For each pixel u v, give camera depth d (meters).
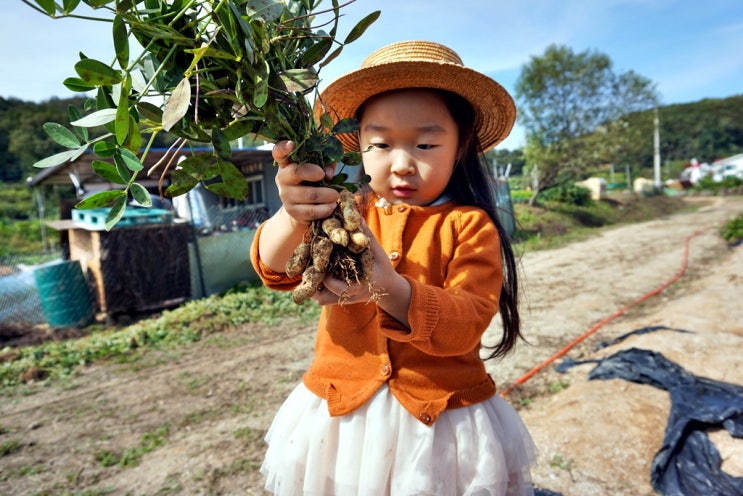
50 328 7.54
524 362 4.34
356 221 0.94
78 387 4.76
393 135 1.28
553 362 4.31
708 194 38.81
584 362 4.04
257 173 11.23
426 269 1.29
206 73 0.91
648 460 2.60
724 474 2.40
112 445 3.49
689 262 9.65
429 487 1.12
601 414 3.03
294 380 4.54
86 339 6.36
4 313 8.13
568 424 2.98
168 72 0.89
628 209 24.47
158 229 7.96
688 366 3.65
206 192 10.38
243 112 0.95
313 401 1.34
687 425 2.71
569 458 2.68
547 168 20.34
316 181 0.98
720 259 9.78
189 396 4.33
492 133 1.65
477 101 1.38
